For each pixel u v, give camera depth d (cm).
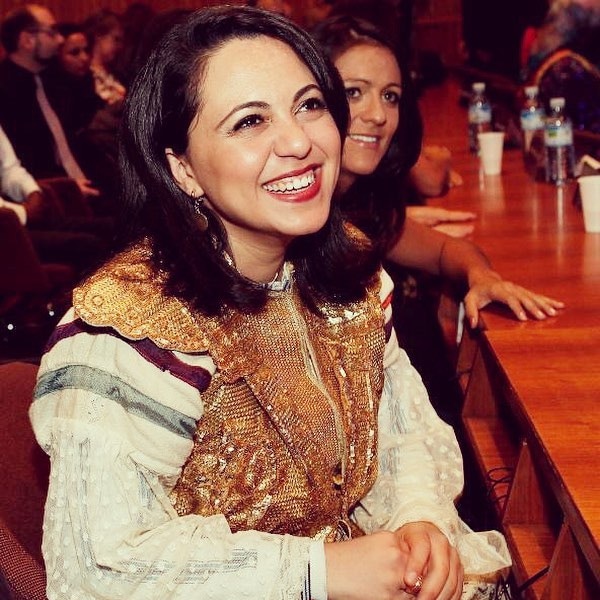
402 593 117
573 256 220
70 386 114
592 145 325
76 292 117
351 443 137
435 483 150
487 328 176
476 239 248
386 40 219
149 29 289
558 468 114
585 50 374
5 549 115
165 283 120
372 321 142
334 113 127
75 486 112
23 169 496
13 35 574
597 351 155
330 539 135
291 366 132
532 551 146
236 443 125
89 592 113
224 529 117
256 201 121
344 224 147
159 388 115
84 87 615
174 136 122
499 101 492
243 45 120
